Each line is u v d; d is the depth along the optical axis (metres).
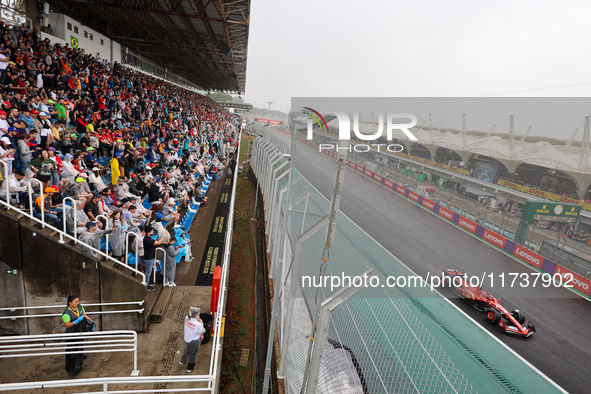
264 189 18.28
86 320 6.00
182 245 10.93
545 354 10.34
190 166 20.95
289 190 5.98
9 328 6.84
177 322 7.87
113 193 10.83
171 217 12.49
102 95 18.61
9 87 12.10
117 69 28.23
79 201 8.10
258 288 11.27
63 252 6.75
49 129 11.12
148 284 8.40
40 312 6.92
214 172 24.11
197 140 28.80
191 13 26.98
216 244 13.06
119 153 13.83
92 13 31.44
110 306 7.12
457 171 32.81
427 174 35.69
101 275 6.98
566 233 22.77
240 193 21.92
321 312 4.23
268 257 11.80
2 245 6.51
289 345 7.17
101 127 15.61
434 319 11.18
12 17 20.11
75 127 14.99
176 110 32.59
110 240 7.82
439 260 17.48
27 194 7.51
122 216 9.73
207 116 51.81
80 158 11.14
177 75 67.44
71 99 15.98
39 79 14.38
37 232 6.55
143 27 28.98
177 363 6.65
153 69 50.72
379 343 7.27
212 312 7.63
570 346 11.02
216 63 50.28
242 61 46.94
